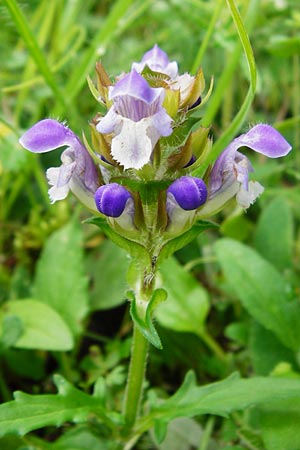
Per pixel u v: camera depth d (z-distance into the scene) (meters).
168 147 0.10
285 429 0.12
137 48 0.21
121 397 0.14
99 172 0.11
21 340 0.14
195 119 0.11
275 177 0.19
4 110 0.20
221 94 0.16
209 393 0.12
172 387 0.16
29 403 0.11
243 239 0.18
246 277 0.14
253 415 0.13
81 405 0.12
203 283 0.17
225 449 0.12
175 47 0.21
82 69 0.17
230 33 0.16
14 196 0.18
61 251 0.16
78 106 0.21
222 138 0.14
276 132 0.11
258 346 0.14
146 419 0.12
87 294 0.15
